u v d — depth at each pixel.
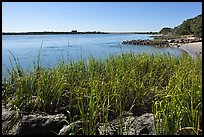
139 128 3.49
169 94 3.98
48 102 4.41
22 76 4.96
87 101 4.19
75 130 3.48
